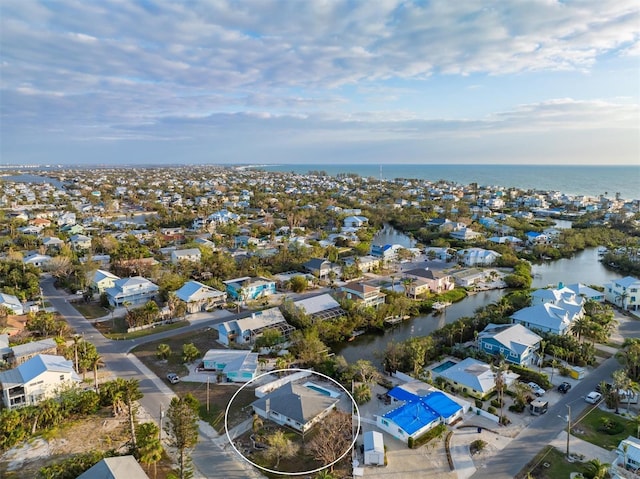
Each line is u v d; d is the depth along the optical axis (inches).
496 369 2413.9
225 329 3034.0
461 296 4259.4
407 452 1898.4
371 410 2237.9
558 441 1973.4
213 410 2207.2
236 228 7091.5
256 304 3821.4
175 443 1738.4
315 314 3388.3
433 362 2790.4
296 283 4192.9
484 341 2893.7
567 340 2839.6
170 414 1802.4
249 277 4347.9
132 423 1851.6
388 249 5506.9
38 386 2224.4
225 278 4488.2
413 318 3698.3
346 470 1780.3
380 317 3425.2
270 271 4817.9
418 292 4111.7
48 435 1951.3
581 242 6412.4
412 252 5684.1
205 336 3152.1
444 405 2169.0
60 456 1836.9
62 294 4023.1
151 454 1695.4
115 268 4658.0
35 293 3846.0
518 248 6274.6
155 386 2439.7
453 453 1892.2
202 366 2674.7
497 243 6309.1
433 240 6619.1
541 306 3265.3
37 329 3041.3
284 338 3002.0
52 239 5713.6
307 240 6323.8
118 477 1462.8
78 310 3617.1
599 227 7342.5
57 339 2822.3
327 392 2413.9
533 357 2805.1
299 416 2054.6
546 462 1824.6
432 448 1926.7
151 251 5659.5
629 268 5241.1
